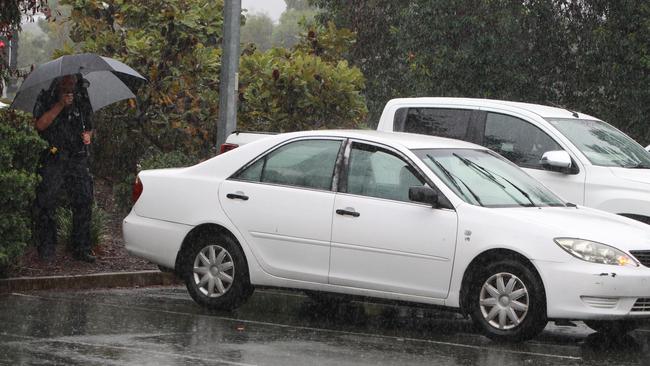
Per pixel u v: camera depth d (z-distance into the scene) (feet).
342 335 39.73
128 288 51.42
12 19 51.80
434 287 40.50
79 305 44.29
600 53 123.85
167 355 33.83
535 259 38.65
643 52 120.06
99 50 71.46
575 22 126.93
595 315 38.22
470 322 44.83
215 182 45.03
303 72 71.77
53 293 47.88
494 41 122.52
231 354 34.47
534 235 38.91
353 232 41.75
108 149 72.33
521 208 40.98
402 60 165.99
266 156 44.55
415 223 40.75
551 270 38.47
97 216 56.59
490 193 41.83
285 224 43.14
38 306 43.45
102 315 41.81
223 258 44.57
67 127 52.16
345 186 42.57
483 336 41.06
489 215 39.83
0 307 42.73
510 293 39.22
